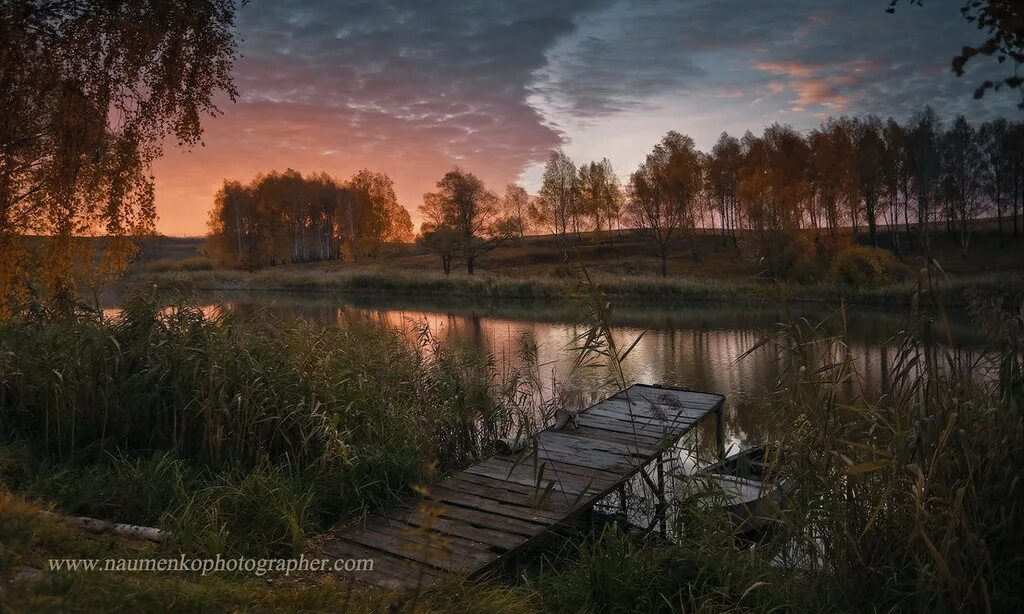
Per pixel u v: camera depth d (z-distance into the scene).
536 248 74.88
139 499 5.32
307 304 36.91
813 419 4.43
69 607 2.88
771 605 3.97
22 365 6.77
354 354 8.61
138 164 9.33
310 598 3.58
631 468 6.43
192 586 3.48
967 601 3.19
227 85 8.93
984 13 2.46
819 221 52.91
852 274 35.12
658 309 32.38
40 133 9.10
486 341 20.83
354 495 5.75
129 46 8.28
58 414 6.35
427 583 4.15
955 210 54.53
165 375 6.68
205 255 83.75
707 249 64.81
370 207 69.62
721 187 62.47
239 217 76.56
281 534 4.96
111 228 9.56
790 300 34.38
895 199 51.56
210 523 4.78
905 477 3.70
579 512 5.54
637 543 5.63
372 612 3.51
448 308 34.12
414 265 69.81
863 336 21.39
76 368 6.62
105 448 6.45
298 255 84.12
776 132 62.09
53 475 5.64
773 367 16.83
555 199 67.00
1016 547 3.27
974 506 3.41
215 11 8.48
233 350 7.05
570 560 5.22
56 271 9.41
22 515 4.18
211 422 6.26
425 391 8.51
